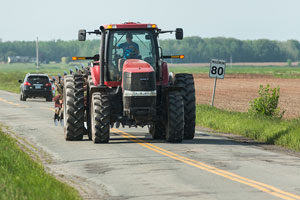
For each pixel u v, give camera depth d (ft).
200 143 128.77
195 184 81.41
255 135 140.05
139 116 123.34
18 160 94.79
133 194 75.05
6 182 75.15
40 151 116.06
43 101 310.45
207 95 339.98
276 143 129.08
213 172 90.94
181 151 115.14
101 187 80.02
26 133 149.07
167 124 128.47
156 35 129.39
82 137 134.31
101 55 129.18
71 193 72.02
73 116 132.46
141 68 122.72
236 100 291.38
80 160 104.22
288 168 94.94
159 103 130.21
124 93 122.93
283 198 71.72
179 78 135.85
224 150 116.88
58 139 136.87
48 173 89.81
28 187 72.59
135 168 95.04
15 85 552.82
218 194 74.33
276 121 154.30
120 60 127.75
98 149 118.62
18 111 228.22
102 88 128.16
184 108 133.49
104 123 125.90
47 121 183.62
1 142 120.06
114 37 128.88
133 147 121.49
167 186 80.02
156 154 110.93
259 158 106.01
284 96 326.03
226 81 580.71
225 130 156.46
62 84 152.46
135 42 128.77
